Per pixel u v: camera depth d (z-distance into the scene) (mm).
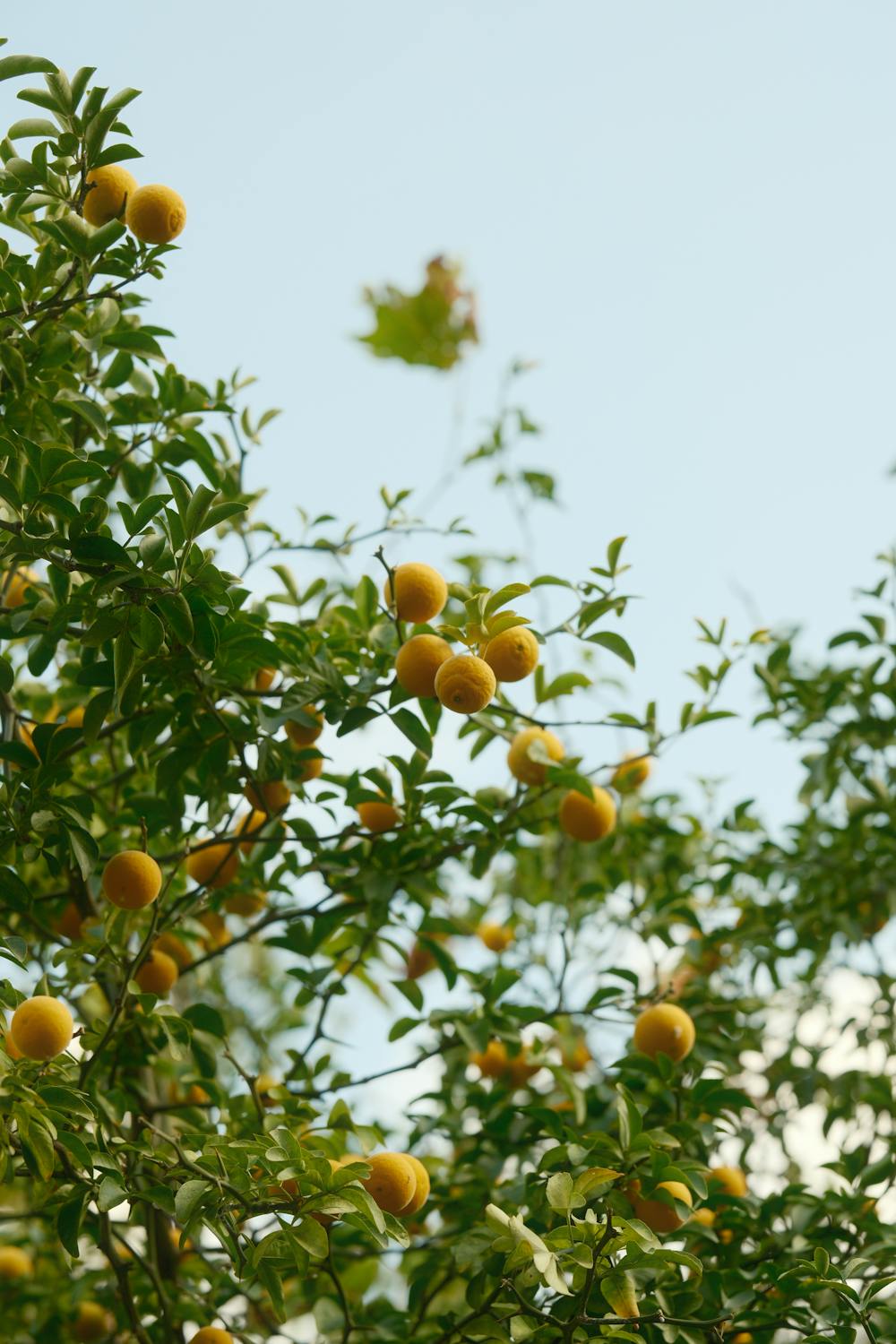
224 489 3818
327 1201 2553
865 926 4582
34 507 2787
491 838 3668
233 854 3566
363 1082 3596
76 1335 3951
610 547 3273
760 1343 3252
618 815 4559
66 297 3307
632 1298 2625
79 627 3492
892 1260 3166
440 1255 3494
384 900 3527
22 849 3086
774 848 4570
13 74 2939
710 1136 3303
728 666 3596
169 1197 2682
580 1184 2656
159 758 3387
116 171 3125
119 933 3254
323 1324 3377
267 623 3326
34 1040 2648
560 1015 3787
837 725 4527
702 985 4387
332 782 3713
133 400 3615
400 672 3100
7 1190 4117
